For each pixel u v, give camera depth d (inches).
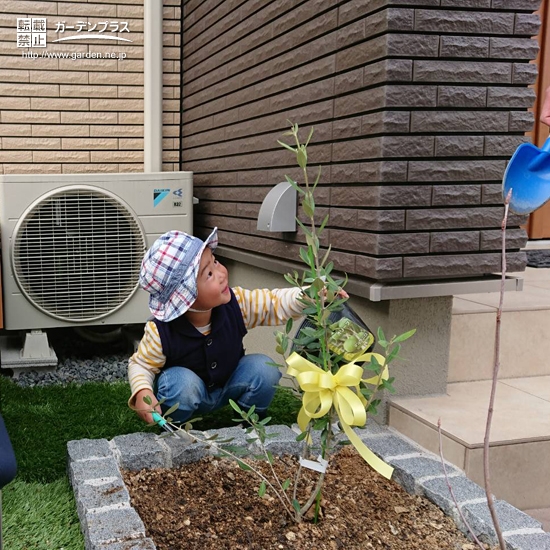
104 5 172.1
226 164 151.2
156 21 174.4
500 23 91.0
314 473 83.1
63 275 142.2
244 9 135.7
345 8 96.5
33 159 172.1
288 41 115.9
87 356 156.8
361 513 74.0
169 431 79.3
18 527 72.1
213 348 90.3
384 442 90.4
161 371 92.4
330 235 103.4
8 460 48.4
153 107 177.3
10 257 138.6
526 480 84.4
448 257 93.1
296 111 114.3
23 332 149.6
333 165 102.2
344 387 64.1
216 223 159.5
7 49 167.0
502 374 110.3
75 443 85.4
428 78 88.7
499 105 92.7
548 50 169.3
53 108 171.9
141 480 79.7
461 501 72.3
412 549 67.2
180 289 83.7
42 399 115.0
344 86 97.7
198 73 168.1
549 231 186.7
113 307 146.6
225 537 68.4
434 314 98.5
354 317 91.0
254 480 80.9
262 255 135.7
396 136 88.7
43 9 168.1
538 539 64.5
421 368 99.0
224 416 104.0
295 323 120.3
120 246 145.6
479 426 87.1
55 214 140.5
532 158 54.1
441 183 92.0
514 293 126.3
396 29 86.5
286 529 70.1
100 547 61.6
